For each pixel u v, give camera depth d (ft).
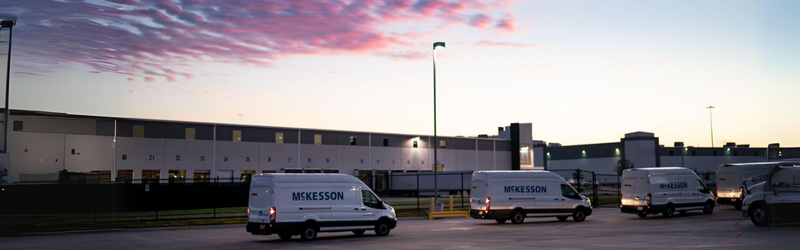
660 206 101.35
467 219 109.70
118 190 126.72
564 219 100.17
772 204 79.66
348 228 73.15
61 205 92.99
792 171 79.71
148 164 183.93
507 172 94.73
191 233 83.97
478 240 68.08
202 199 147.23
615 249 56.75
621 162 357.82
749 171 114.73
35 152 125.90
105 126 167.22
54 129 136.46
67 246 67.10
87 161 157.48
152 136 185.68
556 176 97.09
